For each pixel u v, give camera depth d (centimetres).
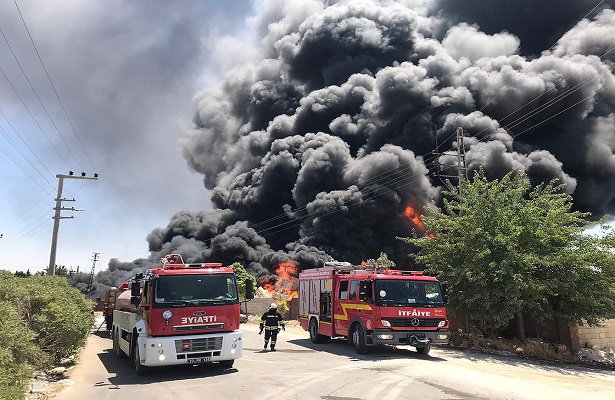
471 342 1531
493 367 1126
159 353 905
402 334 1205
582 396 770
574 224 1533
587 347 1511
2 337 634
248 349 1427
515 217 1463
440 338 1238
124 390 820
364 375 916
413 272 1360
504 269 1367
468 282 1498
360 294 1263
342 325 1410
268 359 1188
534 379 977
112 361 1229
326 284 1541
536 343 1459
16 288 987
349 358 1202
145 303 984
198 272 993
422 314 1237
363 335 1278
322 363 1107
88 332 1261
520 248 1439
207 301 960
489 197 1505
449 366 1066
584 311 1401
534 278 1391
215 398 731
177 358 915
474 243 1477
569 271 1377
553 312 1449
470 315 1505
